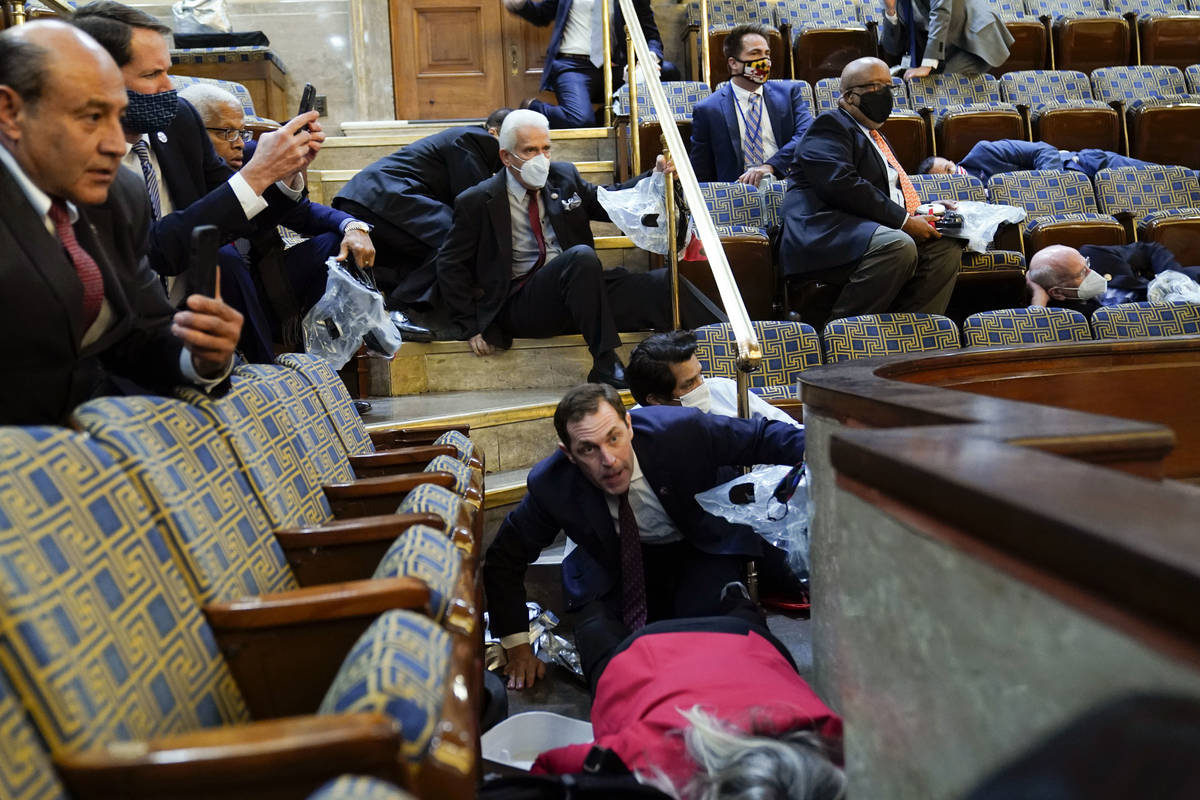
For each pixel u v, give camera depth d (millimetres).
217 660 1136
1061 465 750
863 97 3785
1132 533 566
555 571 2656
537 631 2342
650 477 2244
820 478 1521
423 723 920
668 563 2383
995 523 680
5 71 1279
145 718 951
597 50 5434
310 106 2480
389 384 3426
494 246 3414
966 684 772
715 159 4676
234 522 1336
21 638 831
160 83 2158
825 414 1461
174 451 1260
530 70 6320
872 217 3621
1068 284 3900
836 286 3809
